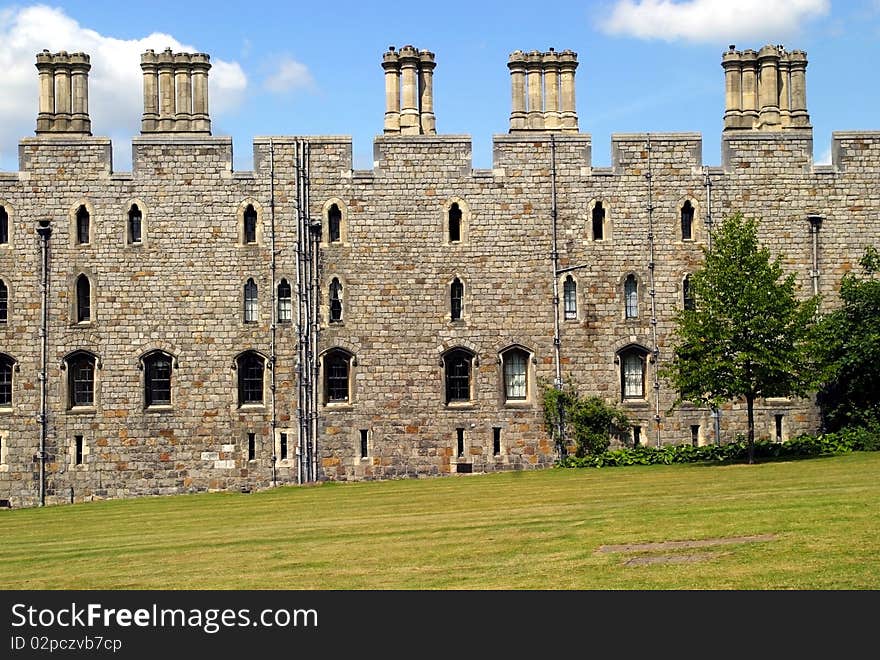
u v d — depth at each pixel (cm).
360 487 4688
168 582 2622
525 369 5062
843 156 5116
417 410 5019
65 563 2970
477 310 5038
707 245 5069
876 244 5106
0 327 4953
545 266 5053
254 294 5012
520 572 2502
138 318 4984
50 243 4984
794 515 2895
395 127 5247
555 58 5216
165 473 4962
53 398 4953
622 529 2905
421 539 2994
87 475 4947
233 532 3391
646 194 5078
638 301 5062
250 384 5016
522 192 5069
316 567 2691
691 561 2481
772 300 4531
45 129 5112
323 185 5041
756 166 5103
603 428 5009
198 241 5006
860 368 4884
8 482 4934
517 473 4869
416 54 5225
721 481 3922
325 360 5016
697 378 4538
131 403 4966
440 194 5056
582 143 5078
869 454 4650
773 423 5062
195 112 5159
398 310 5031
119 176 5003
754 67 5291
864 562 2372
